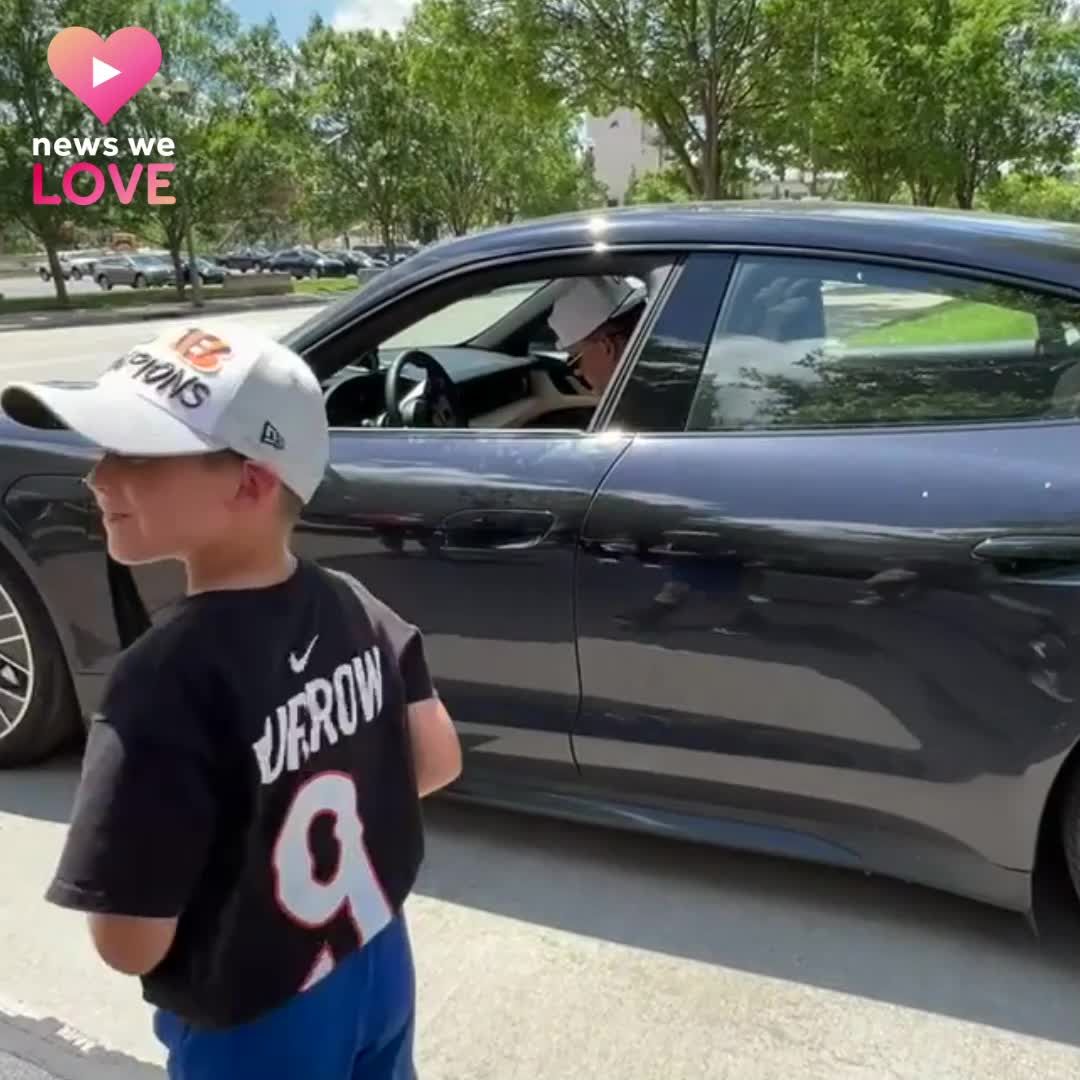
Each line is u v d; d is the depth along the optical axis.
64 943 2.60
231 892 1.22
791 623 2.40
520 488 2.64
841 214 2.65
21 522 3.10
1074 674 2.21
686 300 2.63
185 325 1.35
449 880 2.81
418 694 1.49
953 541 2.27
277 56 39.53
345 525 2.81
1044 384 2.35
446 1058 2.23
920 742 2.36
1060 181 36.06
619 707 2.62
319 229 47.03
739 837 2.61
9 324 25.30
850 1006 2.34
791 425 2.50
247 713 1.20
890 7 22.39
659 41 21.34
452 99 23.36
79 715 3.31
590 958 2.52
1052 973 2.42
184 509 1.22
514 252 2.82
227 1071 1.29
